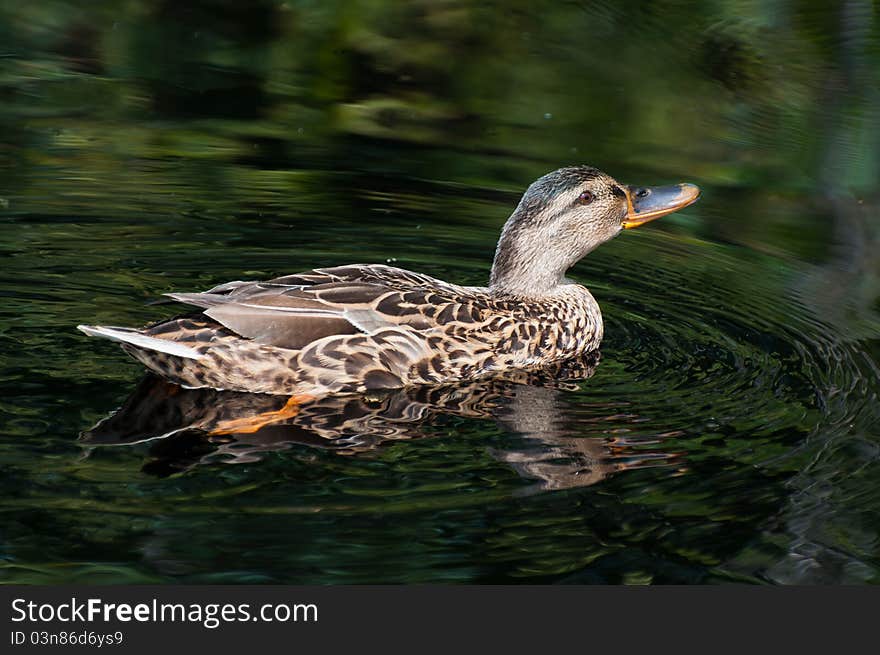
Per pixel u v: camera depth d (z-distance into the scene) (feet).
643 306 44.78
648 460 32.09
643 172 57.77
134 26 74.79
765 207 55.26
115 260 46.06
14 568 26.58
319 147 59.93
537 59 70.23
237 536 27.89
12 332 39.01
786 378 37.91
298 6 76.64
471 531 28.53
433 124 63.57
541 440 33.19
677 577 27.53
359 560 27.45
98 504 28.81
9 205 50.57
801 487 30.86
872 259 49.55
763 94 65.05
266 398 35.99
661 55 69.41
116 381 36.06
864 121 62.23
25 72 67.46
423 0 76.33
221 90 66.85
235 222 50.75
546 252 41.93
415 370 37.68
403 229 51.03
